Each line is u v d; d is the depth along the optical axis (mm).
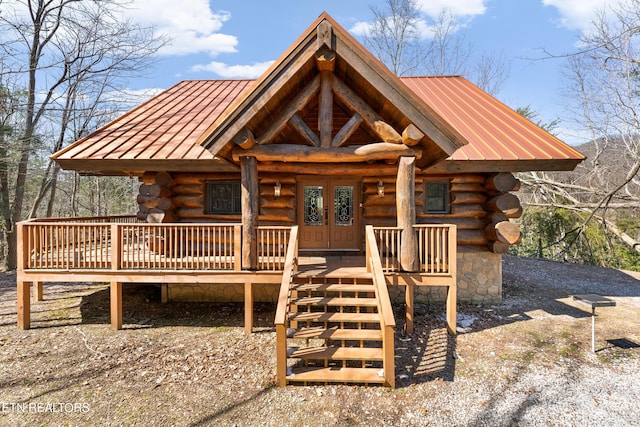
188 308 8352
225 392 4746
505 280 11219
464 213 8859
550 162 7945
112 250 7008
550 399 4586
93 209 28719
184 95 12273
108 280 7008
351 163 8391
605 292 9898
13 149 15539
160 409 4383
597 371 5305
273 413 4301
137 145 8445
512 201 8258
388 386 4824
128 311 8109
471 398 4602
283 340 4867
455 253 6660
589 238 17781
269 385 4910
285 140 8844
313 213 9266
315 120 9211
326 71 6586
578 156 7938
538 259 15438
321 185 9242
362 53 6039
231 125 6230
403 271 6723
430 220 8891
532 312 8047
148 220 8719
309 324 6766
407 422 4141
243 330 7000
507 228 8258
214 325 7270
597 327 7082
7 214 16578
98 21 16766
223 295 8852
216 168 8125
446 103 11203
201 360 5684
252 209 6824
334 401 4535
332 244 9227
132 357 5781
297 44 6074
